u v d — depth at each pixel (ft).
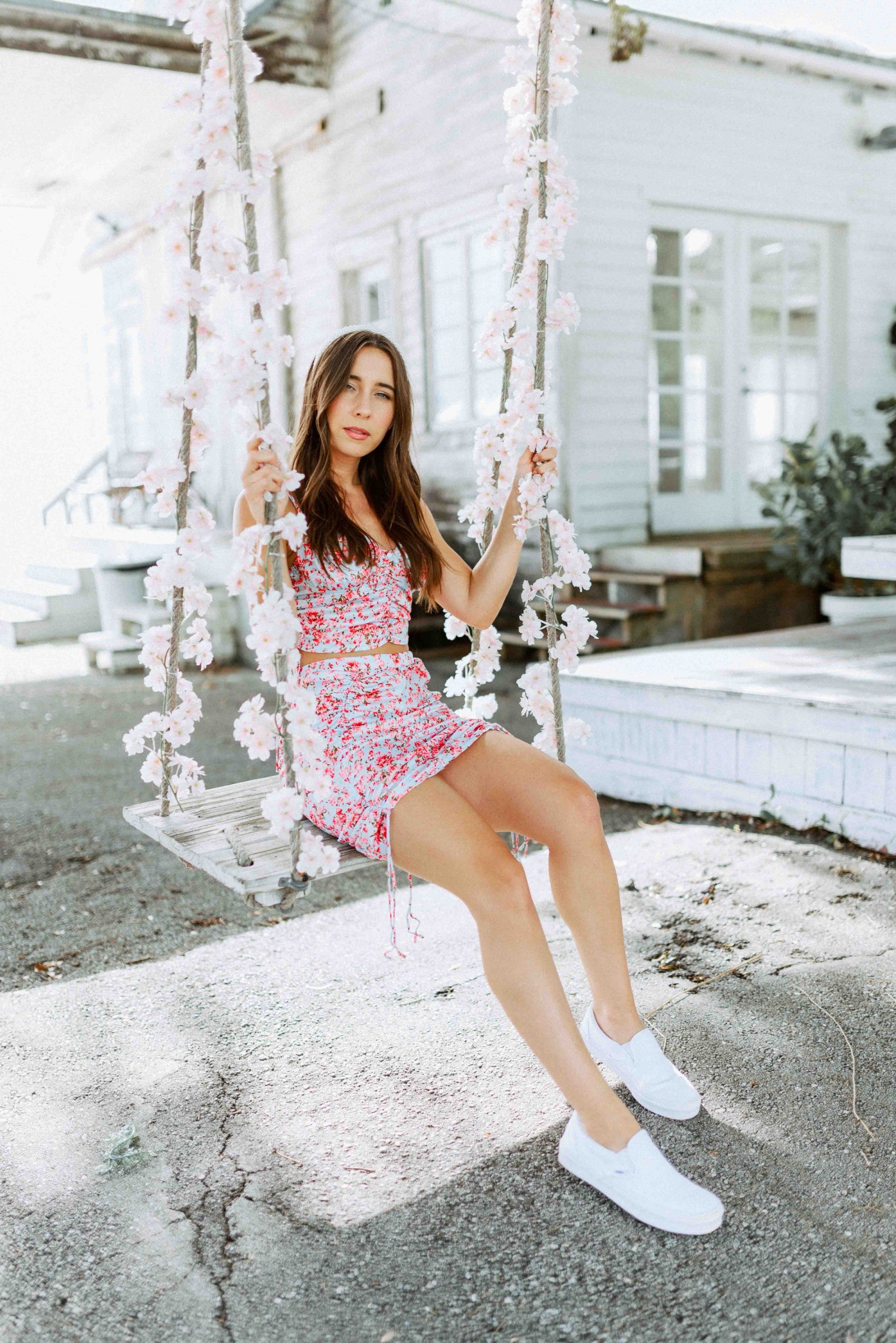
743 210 25.05
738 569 21.34
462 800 6.32
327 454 7.18
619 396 23.57
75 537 35.45
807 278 27.07
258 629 6.10
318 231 29.63
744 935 9.43
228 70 6.19
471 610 7.80
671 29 21.84
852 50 25.61
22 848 12.85
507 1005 6.09
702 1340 5.03
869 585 20.49
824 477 20.97
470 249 24.72
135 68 22.44
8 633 31.40
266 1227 5.93
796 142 25.68
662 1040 7.69
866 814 11.23
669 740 13.05
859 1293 5.27
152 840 13.00
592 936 6.71
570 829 6.57
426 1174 6.34
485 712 8.20
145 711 21.17
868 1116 6.72
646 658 14.87
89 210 34.65
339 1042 7.91
